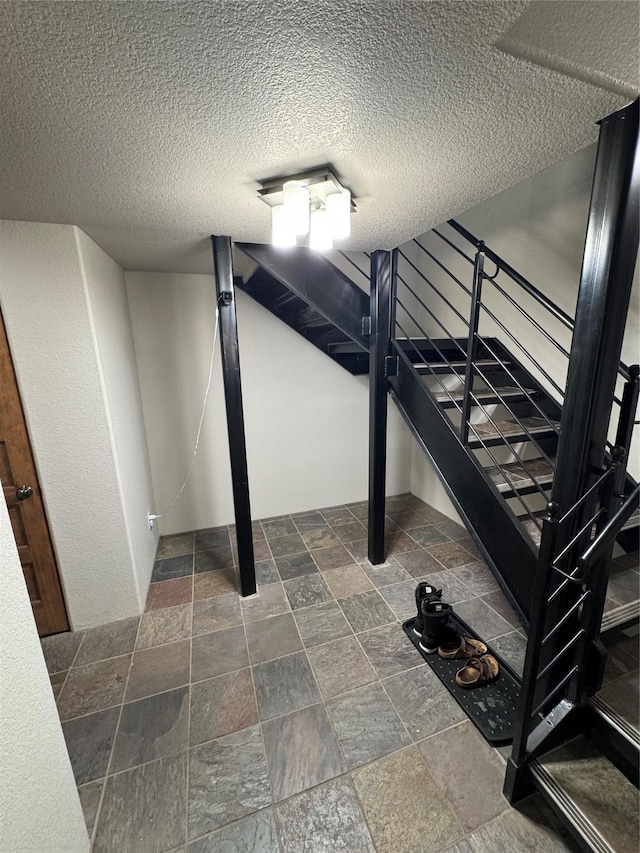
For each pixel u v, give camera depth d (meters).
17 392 1.70
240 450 2.06
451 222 1.91
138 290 2.63
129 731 1.41
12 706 0.76
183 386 2.85
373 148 1.07
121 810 1.16
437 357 2.78
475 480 1.66
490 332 2.59
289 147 1.06
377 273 2.15
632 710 1.22
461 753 1.32
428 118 0.93
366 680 1.62
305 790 1.21
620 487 1.14
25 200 1.37
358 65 0.75
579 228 1.93
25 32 0.65
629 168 0.95
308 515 3.35
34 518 1.81
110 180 1.22
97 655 1.79
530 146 1.07
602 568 1.15
